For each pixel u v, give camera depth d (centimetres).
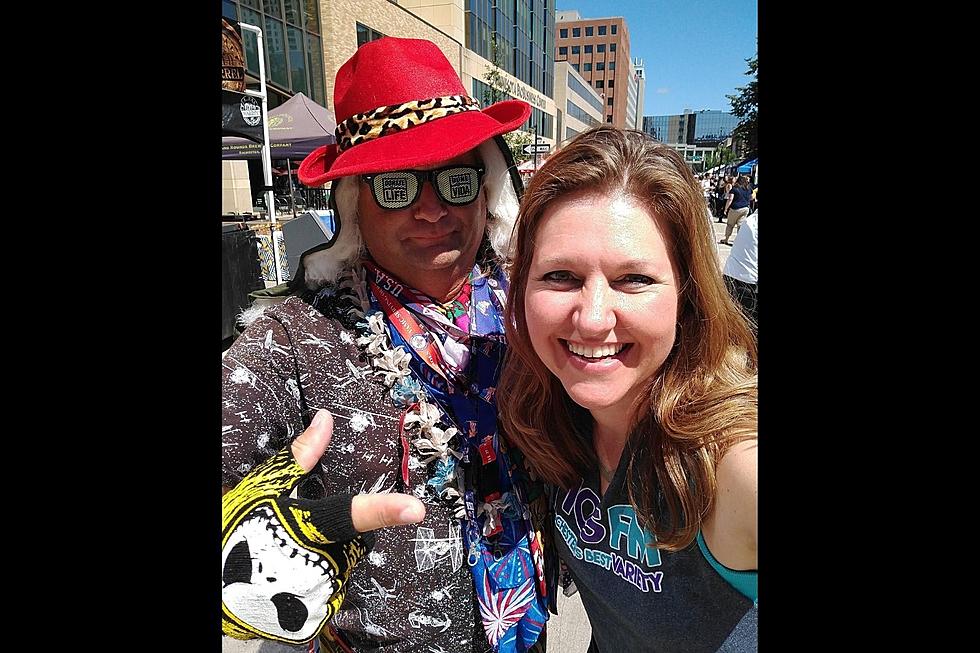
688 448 85
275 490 89
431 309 121
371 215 121
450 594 113
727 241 1127
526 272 103
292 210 1282
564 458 110
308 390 110
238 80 522
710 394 86
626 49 8556
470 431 118
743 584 85
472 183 125
